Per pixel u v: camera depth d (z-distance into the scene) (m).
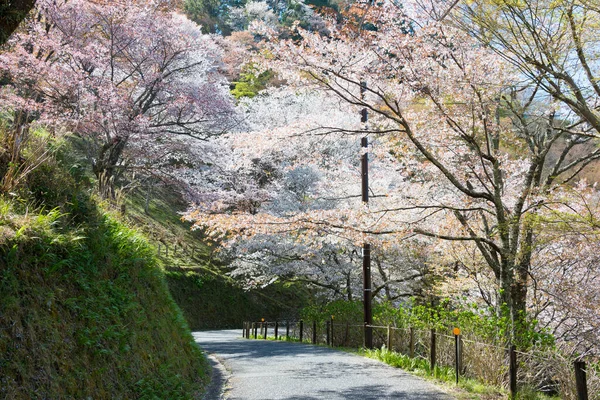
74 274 5.96
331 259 23.84
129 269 7.91
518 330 9.45
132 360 6.27
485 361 8.95
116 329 6.09
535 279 12.46
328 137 13.44
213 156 25.50
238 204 30.84
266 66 11.76
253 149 13.24
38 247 5.42
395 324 14.56
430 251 15.55
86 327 5.47
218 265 40.16
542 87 8.66
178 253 37.31
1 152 6.75
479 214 14.62
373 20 11.12
